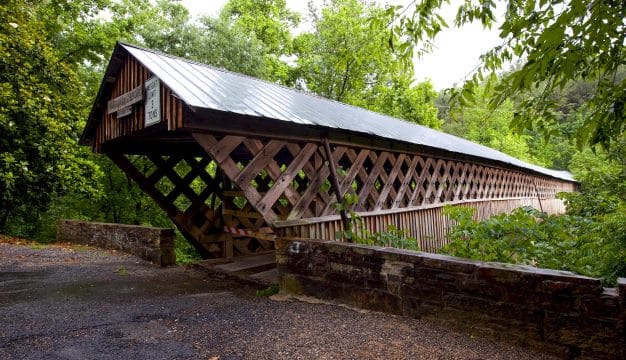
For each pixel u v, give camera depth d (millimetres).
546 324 2941
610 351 2660
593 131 2279
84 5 14773
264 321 3852
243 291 5324
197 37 16609
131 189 16562
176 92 4395
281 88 8188
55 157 9250
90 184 10844
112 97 6871
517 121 2648
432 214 9195
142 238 7762
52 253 8266
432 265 3602
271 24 25938
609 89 2246
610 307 2666
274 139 5270
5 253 8031
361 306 4152
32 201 9695
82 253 8336
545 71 2217
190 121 4461
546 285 2943
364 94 26047
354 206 6461
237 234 7555
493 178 14008
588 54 2219
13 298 4887
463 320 3389
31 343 3359
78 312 4277
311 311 4129
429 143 8688
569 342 2834
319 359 2941
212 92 5031
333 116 6805
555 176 22703
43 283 5758
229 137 4793
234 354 3074
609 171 8141
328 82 25156
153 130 5758
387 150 7316
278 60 26422
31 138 8828
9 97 8219
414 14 3008
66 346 3291
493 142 34562
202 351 3150
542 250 4848
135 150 7504
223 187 8414
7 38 8539
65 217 15039
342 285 4336
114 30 14898
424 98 24859
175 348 3223
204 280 6094
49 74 9945
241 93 5695
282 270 5008
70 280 5977
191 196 8094
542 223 5332
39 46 9625
